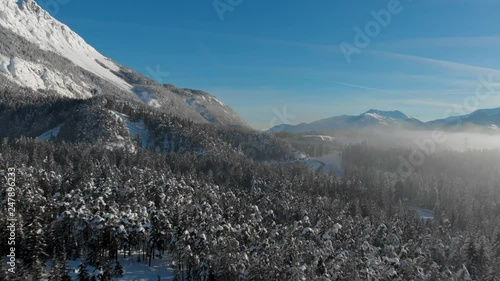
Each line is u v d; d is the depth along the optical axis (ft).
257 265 261.65
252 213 390.63
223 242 289.94
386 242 400.67
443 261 376.48
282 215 479.00
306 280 254.27
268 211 447.42
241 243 316.81
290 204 501.56
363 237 393.70
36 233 271.90
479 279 335.47
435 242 409.08
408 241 401.90
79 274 258.37
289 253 280.51
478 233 448.24
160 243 330.75
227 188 559.38
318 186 653.71
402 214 535.19
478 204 640.58
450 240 429.38
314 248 294.46
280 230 351.46
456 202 644.27
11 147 651.25
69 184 446.60
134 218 328.49
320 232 360.28
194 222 326.85
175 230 321.93
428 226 509.35
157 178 498.69
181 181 508.12
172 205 377.30
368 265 281.33
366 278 266.98
